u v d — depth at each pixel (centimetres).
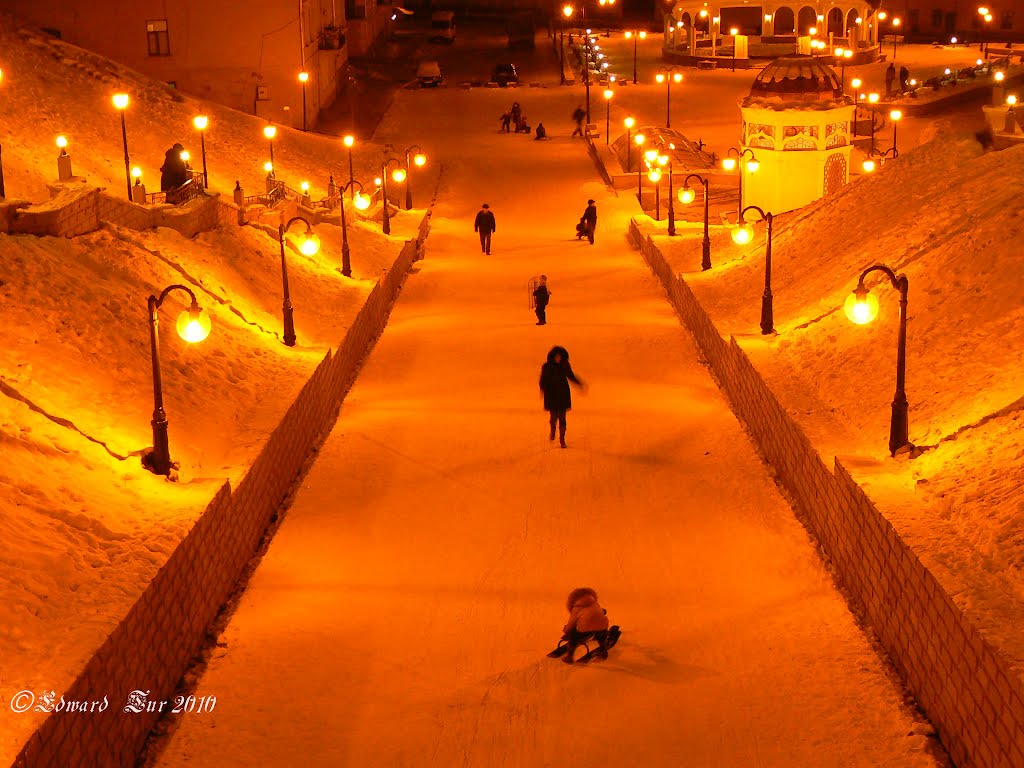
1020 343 1355
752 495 1463
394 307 2697
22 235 1659
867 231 2077
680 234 3128
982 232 1636
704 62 6438
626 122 4284
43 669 827
